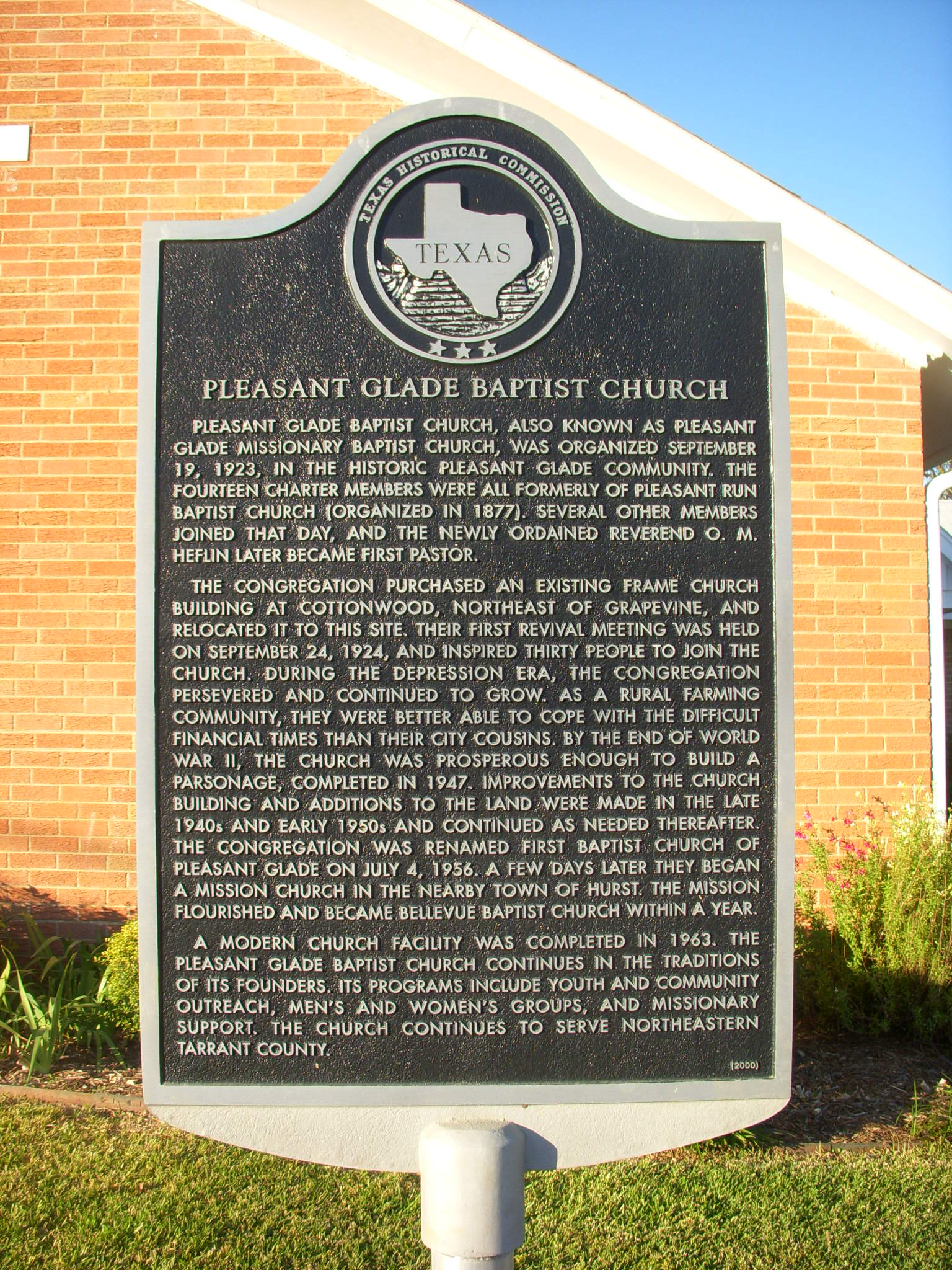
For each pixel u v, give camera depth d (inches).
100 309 233.1
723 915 97.8
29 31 236.5
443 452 100.5
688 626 99.7
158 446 100.5
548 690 98.8
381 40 226.5
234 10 235.1
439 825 97.7
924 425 300.4
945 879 206.8
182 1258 137.3
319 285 101.0
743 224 102.2
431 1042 96.5
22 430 232.1
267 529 99.8
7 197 234.7
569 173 102.0
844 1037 208.5
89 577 230.5
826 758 233.9
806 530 236.4
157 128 234.8
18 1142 166.4
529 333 101.3
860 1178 158.1
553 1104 96.0
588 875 97.7
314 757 98.0
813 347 237.8
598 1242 142.5
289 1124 95.5
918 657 236.4
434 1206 92.3
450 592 99.4
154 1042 96.2
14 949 225.3
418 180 101.4
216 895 97.1
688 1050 97.1
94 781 228.8
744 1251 140.4
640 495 100.7
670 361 101.7
